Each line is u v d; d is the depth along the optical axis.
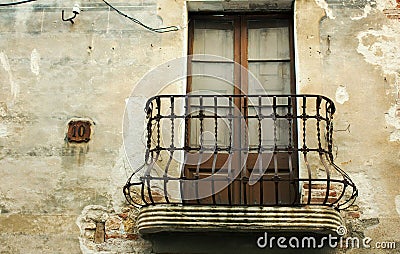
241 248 8.02
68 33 9.20
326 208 7.74
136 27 9.18
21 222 8.30
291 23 9.27
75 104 8.84
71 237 8.23
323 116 8.62
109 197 8.38
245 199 7.88
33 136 8.70
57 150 8.62
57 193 8.42
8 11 9.34
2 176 8.52
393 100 8.70
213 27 9.32
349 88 8.75
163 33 9.12
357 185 8.32
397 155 8.44
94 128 8.70
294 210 7.71
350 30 9.02
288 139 8.74
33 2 9.38
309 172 7.80
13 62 9.09
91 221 8.30
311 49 8.95
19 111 8.83
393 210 8.21
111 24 9.22
